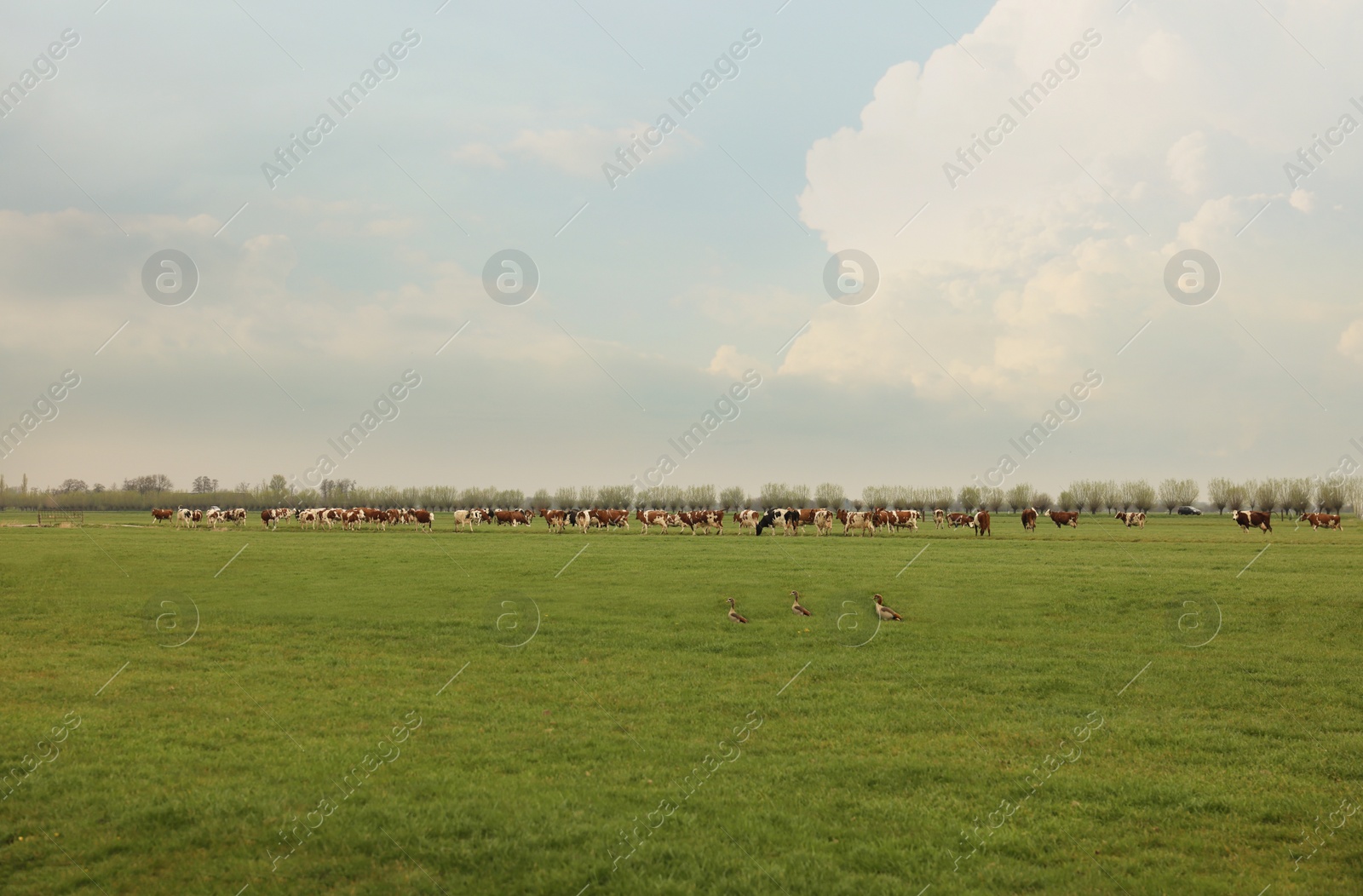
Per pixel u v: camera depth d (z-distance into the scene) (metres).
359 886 8.40
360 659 18.25
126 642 20.12
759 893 8.23
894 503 132.50
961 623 22.61
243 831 9.52
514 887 8.34
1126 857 9.08
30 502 142.25
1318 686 16.12
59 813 9.98
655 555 40.09
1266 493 121.81
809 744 12.69
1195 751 12.38
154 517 82.62
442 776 11.20
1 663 17.80
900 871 8.73
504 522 80.88
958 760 11.98
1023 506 125.12
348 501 137.00
